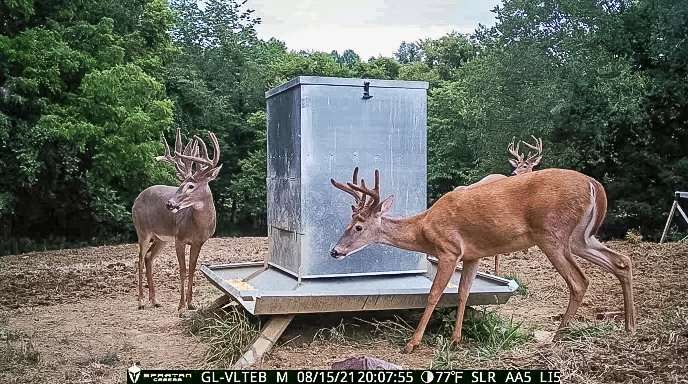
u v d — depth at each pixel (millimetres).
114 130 9430
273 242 3752
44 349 3285
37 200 10062
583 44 10055
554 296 4363
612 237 10688
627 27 10328
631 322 2896
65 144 9305
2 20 9281
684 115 10281
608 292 4375
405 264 3531
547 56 10359
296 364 2795
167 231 4094
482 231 2920
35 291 4996
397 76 16234
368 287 3318
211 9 14859
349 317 3387
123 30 10695
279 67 14758
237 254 7383
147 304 4422
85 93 9148
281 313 2924
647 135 10273
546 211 2832
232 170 14102
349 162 3410
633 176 10570
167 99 10430
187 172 3861
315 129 3354
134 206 4332
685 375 2279
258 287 3479
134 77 9391
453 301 3164
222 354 2984
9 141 8742
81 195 10227
